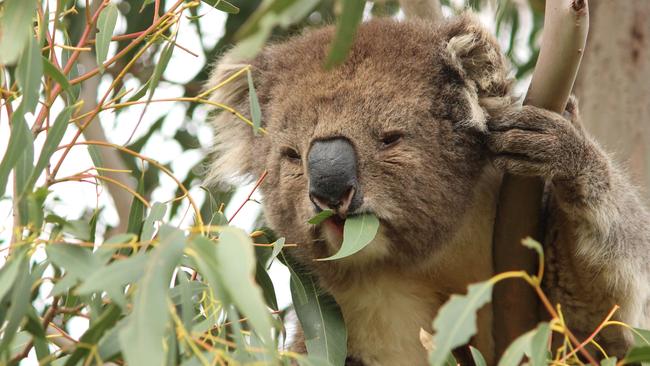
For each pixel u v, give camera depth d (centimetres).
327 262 809
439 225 767
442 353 439
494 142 725
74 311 552
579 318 798
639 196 873
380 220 744
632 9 959
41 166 559
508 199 743
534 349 504
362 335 879
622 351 805
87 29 654
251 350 497
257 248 736
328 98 763
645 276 794
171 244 461
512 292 762
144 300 439
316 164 727
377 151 744
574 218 742
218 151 975
